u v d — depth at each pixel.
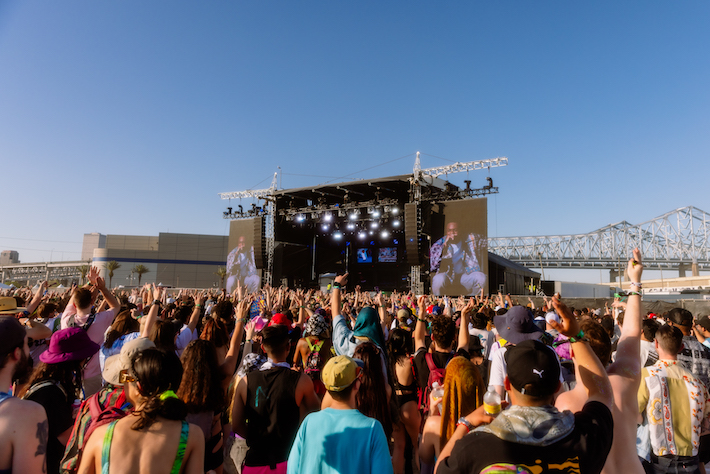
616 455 2.13
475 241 33.81
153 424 2.14
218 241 94.88
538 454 1.57
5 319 2.22
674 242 170.12
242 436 3.37
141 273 88.00
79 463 2.42
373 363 3.01
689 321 4.22
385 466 2.21
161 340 4.11
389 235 44.97
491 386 3.70
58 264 110.12
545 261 165.25
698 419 3.40
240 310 4.29
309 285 48.00
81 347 3.14
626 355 2.39
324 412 2.39
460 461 1.67
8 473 2.01
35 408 2.15
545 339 3.46
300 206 44.31
